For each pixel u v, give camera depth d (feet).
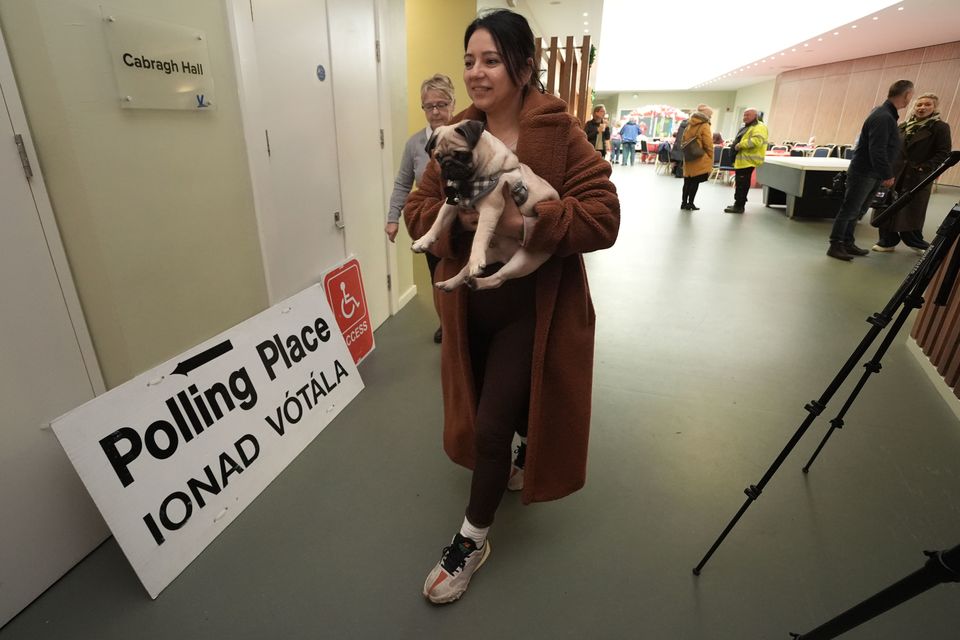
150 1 4.69
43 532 4.35
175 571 4.59
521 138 3.65
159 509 4.57
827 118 47.55
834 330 10.23
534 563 4.82
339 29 7.99
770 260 15.51
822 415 7.20
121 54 4.43
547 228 3.26
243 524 5.24
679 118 72.69
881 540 5.03
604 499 5.64
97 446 4.17
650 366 8.74
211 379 5.39
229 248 6.09
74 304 4.30
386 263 10.55
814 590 4.51
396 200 8.64
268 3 6.25
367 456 6.33
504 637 4.11
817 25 32.40
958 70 33.96
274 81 6.51
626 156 54.65
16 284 3.85
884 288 12.67
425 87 7.84
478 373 4.62
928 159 14.17
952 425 6.87
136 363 4.97
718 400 7.66
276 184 6.77
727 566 4.77
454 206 3.54
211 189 5.70
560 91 28.81
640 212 24.57
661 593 4.50
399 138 10.69
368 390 7.86
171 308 5.32
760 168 26.89
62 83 4.00
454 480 5.91
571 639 4.10
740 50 46.01
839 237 15.42
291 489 5.75
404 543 5.04
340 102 8.21
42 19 3.81
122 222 4.66
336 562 4.81
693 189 24.72
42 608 4.29
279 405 6.22
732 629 4.17
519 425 5.05
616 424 7.04
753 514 5.40
